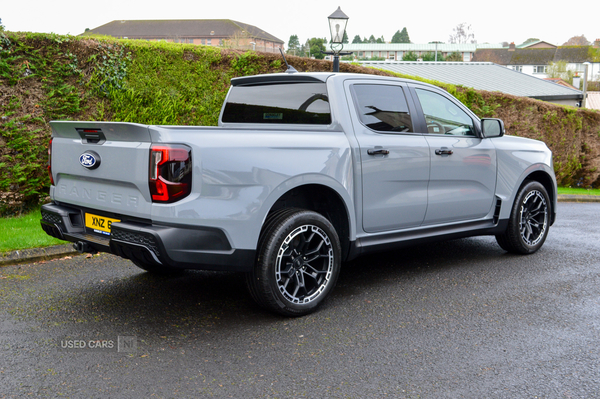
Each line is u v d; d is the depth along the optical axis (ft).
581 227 24.49
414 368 9.46
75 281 14.73
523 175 17.54
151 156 10.16
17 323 11.44
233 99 15.76
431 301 13.26
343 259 13.53
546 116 42.68
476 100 39.22
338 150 12.66
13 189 22.17
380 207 13.69
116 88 23.73
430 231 15.29
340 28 31.17
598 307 12.80
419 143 14.51
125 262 16.89
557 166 44.60
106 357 9.81
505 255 18.35
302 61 29.81
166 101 25.04
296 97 14.06
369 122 13.66
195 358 9.84
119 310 12.41
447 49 419.95
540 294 13.83
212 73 26.37
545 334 11.07
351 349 10.29
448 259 17.75
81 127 11.60
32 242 17.62
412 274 15.85
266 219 11.81
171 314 12.21
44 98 22.08
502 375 9.18
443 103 15.93
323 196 13.41
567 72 319.88
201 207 10.42
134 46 24.04
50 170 12.91
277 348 10.33
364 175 13.23
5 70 21.04
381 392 8.57
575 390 8.66
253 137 11.32
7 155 21.57
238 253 11.01
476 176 16.11
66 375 9.06
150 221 10.51
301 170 11.84
